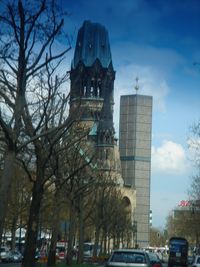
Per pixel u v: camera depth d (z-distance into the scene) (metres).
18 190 74.69
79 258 60.19
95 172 65.88
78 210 60.44
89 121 67.56
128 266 26.48
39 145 34.25
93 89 188.00
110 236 127.06
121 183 194.00
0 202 23.86
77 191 51.31
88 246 122.38
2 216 23.77
